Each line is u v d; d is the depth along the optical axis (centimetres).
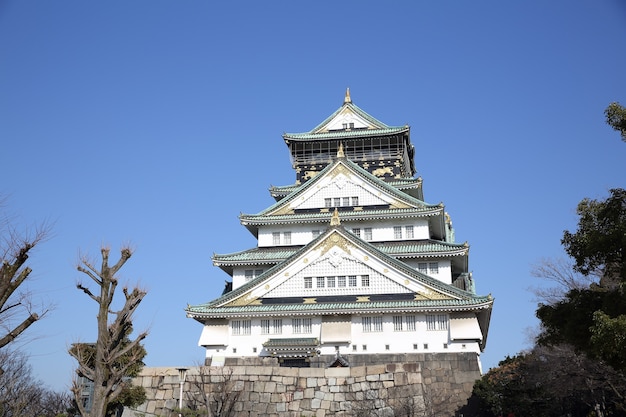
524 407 4894
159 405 4403
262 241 6756
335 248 5953
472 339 5378
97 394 2631
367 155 7981
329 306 5641
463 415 5144
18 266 2505
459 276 6606
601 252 2852
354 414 4391
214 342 5741
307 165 8069
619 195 2898
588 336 2883
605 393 4919
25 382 4881
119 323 2792
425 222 6531
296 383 4550
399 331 5562
